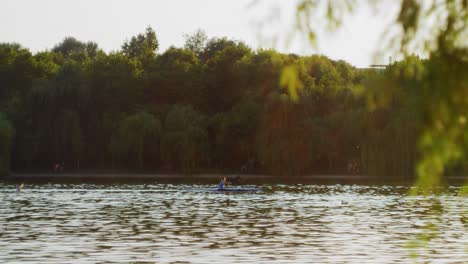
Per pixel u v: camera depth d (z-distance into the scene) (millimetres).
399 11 9141
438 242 41688
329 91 116625
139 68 149250
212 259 35844
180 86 143250
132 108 137500
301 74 119562
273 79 127375
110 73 137625
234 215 60625
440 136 8914
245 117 123000
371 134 99500
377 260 35469
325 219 56969
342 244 41438
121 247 40156
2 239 43562
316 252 38312
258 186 102062
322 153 112562
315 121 112312
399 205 70500
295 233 47188
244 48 150875
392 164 97625
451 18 9078
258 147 110875
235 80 139875
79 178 121250
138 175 124438
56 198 80375
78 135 121188
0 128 113688
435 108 8930
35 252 38062
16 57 155375
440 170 9000
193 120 119938
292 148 108812
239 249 39469
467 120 8875
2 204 72062
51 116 122625
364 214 61250
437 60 9008
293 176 113312
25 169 128000
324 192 89625
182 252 38250
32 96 123250
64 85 124625
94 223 53750
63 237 44719
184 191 91875
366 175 106375
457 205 70125
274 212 63375
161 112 130500
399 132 96562
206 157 118125
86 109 125812
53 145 121500
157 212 63531
